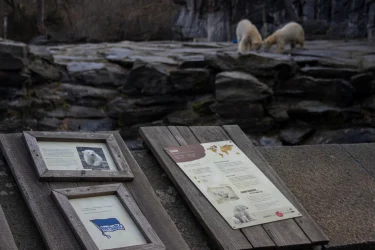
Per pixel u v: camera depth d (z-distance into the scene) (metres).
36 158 2.99
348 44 15.16
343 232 3.24
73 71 12.11
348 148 4.21
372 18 17.61
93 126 11.37
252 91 10.98
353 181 3.79
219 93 11.14
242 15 20.00
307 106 11.14
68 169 3.01
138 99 11.70
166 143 3.58
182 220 3.07
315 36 18.81
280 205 3.24
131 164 3.30
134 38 20.25
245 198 3.23
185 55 12.99
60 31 19.28
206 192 3.19
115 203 2.91
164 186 3.29
